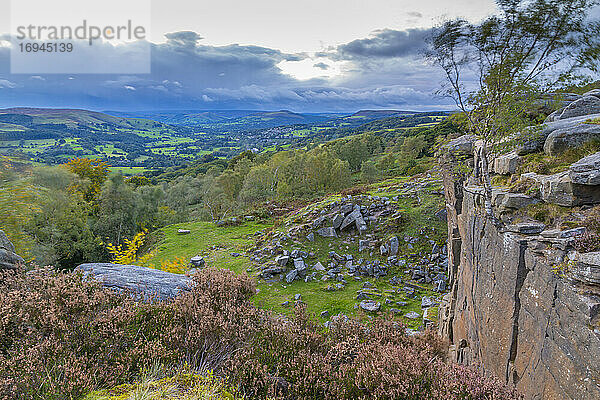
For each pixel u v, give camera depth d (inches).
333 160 2452.0
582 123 314.3
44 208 1349.7
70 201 1598.2
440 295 723.4
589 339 167.8
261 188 2220.7
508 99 349.7
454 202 554.6
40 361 183.3
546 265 215.3
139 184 3248.0
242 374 203.0
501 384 222.1
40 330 217.2
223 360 217.0
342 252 926.4
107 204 1861.5
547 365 205.3
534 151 339.0
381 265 856.3
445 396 197.2
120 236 1835.6
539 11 335.9
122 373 191.6
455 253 563.8
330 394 204.7
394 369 215.8
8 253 380.8
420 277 804.0
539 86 350.0
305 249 938.1
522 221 273.1
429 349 312.0
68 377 177.3
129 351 207.8
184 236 1273.4
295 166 2449.6
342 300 720.3
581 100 364.8
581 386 171.8
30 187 1222.3
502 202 299.4
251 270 885.2
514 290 253.1
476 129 401.1
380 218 998.4
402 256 872.3
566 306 191.0
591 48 333.1
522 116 381.1
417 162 2507.4
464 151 533.0
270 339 253.3
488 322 304.5
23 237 1024.9
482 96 371.6
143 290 314.8
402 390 196.5
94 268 370.9
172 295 313.9
